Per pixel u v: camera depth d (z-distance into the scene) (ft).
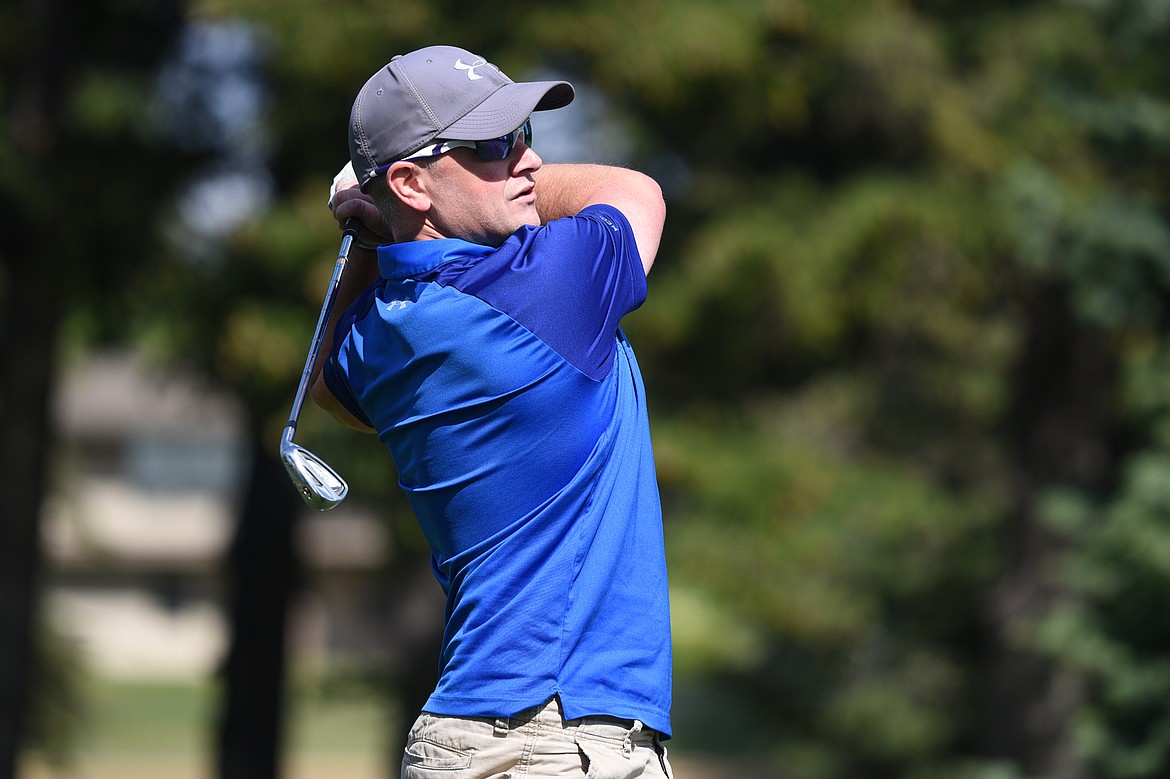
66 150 142.31
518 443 31.76
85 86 143.02
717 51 134.10
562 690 31.35
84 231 144.66
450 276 32.04
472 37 132.16
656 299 145.18
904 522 174.81
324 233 131.03
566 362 31.78
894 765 202.49
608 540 32.01
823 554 169.07
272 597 175.22
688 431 154.92
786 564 163.12
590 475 32.07
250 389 141.59
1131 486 107.86
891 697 195.42
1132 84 116.37
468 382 31.71
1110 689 106.93
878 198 149.18
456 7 132.67
